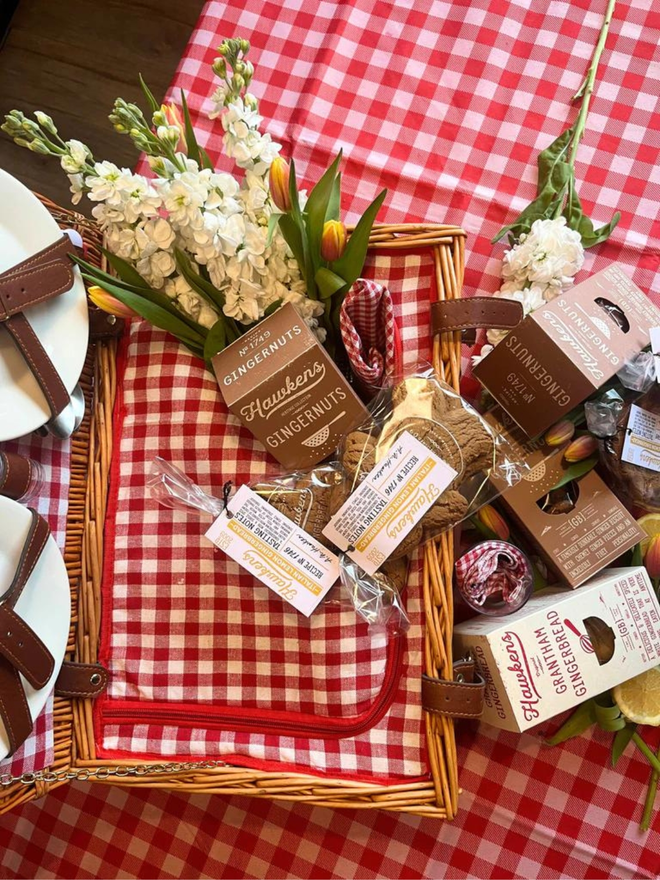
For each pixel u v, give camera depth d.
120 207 0.79
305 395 0.84
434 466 0.80
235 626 0.92
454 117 1.08
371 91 1.10
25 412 0.86
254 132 0.77
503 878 1.00
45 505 0.91
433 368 0.87
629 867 0.98
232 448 0.91
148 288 0.88
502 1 1.08
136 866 1.07
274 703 0.92
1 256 0.87
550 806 1.00
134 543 0.95
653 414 0.90
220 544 0.84
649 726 1.00
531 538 0.93
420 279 0.90
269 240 0.77
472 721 1.03
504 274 1.01
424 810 0.86
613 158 1.06
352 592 0.83
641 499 0.91
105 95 1.49
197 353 0.92
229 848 1.06
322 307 0.88
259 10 1.11
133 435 0.95
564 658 0.84
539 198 1.03
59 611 0.86
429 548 0.85
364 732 0.89
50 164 1.49
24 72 1.51
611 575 0.90
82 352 0.89
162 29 1.48
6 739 0.83
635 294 0.88
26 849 1.10
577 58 1.07
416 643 0.88
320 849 1.04
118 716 0.95
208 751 0.92
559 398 0.86
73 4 1.50
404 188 1.08
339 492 0.84
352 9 1.09
